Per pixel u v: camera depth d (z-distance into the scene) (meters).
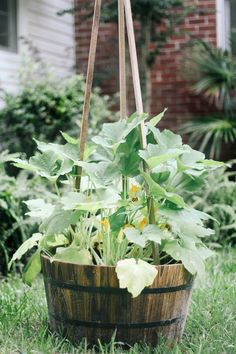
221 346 2.70
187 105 8.59
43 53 8.49
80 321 2.60
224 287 3.68
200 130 7.41
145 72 8.23
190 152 2.75
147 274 2.45
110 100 8.71
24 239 4.28
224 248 5.05
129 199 2.71
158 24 8.37
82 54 9.07
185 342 2.79
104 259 2.68
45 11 8.55
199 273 2.57
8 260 4.25
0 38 7.86
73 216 2.64
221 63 7.69
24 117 6.54
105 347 2.55
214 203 5.46
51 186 5.33
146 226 2.59
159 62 8.67
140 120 2.61
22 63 7.47
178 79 8.60
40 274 4.28
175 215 2.58
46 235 2.69
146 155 2.60
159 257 2.71
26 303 3.30
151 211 2.65
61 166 2.77
